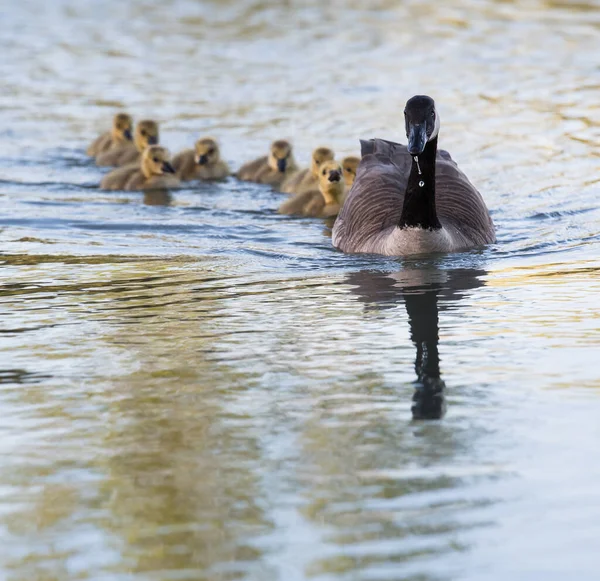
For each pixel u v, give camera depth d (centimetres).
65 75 3094
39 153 2441
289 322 1297
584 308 1323
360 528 795
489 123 2508
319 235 1825
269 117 2667
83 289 1468
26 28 3662
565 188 2038
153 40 3484
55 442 962
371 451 924
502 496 838
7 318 1334
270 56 3247
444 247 1623
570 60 3061
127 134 2434
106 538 793
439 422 983
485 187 2070
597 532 782
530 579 728
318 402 1038
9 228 1842
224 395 1061
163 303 1392
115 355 1184
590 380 1074
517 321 1280
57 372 1135
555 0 3928
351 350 1189
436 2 3966
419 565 746
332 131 2530
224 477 883
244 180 2295
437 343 1203
